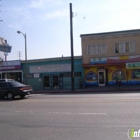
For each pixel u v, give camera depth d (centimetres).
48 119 873
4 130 734
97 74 2936
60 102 1386
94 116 886
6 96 1798
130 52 2825
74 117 886
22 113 1042
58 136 632
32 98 1786
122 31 2845
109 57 2856
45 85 3145
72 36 2773
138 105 1122
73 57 2786
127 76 2834
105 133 640
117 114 905
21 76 3281
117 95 1734
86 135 629
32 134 668
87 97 1658
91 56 2948
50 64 3127
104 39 2917
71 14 2781
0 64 3375
